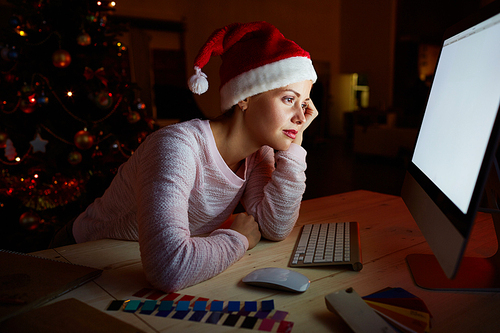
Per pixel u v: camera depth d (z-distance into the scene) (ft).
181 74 22.15
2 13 15.64
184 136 2.61
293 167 2.93
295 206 2.94
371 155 20.02
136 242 3.00
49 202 7.43
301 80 2.57
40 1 7.70
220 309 1.88
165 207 2.20
